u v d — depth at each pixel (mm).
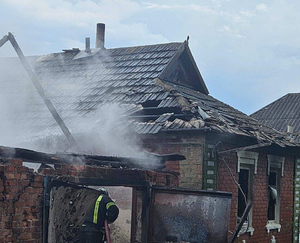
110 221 7254
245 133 13172
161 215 8656
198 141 12148
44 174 7078
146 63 16078
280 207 16156
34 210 6793
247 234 14203
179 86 15961
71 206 7125
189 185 12156
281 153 16141
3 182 6391
